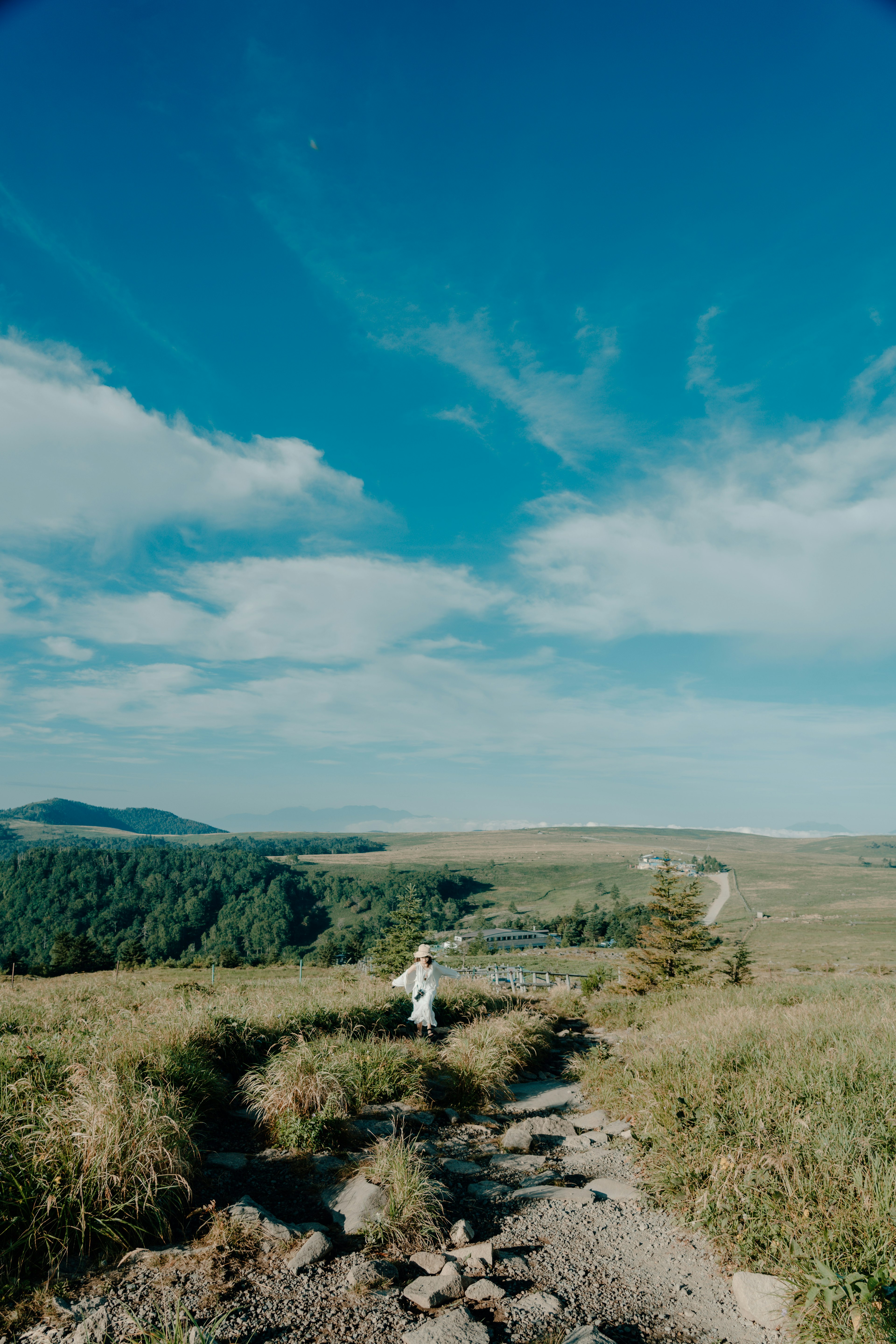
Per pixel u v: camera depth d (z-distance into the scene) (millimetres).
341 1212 5043
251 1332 3611
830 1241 4082
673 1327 3818
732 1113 6141
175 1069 6938
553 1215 5277
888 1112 5637
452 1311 3840
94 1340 3438
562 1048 12914
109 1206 4441
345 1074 7590
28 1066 6258
